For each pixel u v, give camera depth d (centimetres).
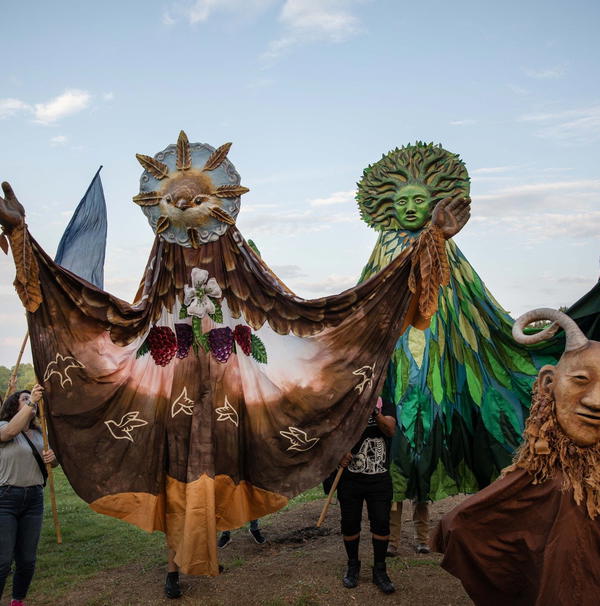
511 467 438
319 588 609
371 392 614
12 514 555
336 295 633
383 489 612
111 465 602
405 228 848
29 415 557
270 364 642
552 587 390
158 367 638
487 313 787
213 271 657
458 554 432
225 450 628
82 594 626
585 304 625
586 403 409
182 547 589
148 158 662
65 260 742
